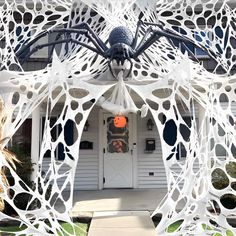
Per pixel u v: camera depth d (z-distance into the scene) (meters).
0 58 7.58
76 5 7.95
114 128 11.62
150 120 11.58
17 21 11.19
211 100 6.08
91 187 11.37
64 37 8.68
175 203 4.76
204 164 4.85
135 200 9.05
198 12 10.91
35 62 11.39
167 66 6.62
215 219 4.86
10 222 7.23
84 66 7.35
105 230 5.92
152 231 5.83
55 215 4.70
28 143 11.19
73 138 11.34
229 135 5.84
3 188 4.85
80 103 5.18
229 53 10.22
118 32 6.41
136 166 11.49
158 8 8.93
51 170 4.81
